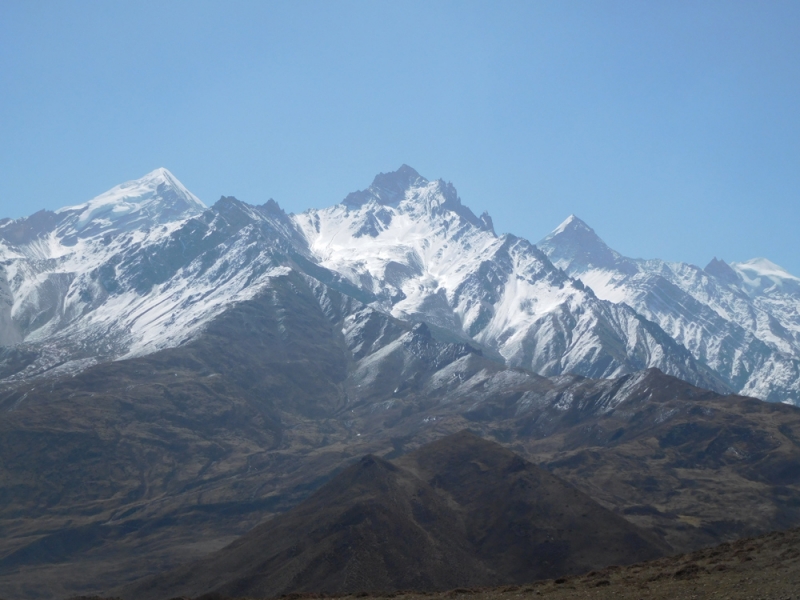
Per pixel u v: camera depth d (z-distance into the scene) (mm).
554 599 70312
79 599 99250
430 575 179000
